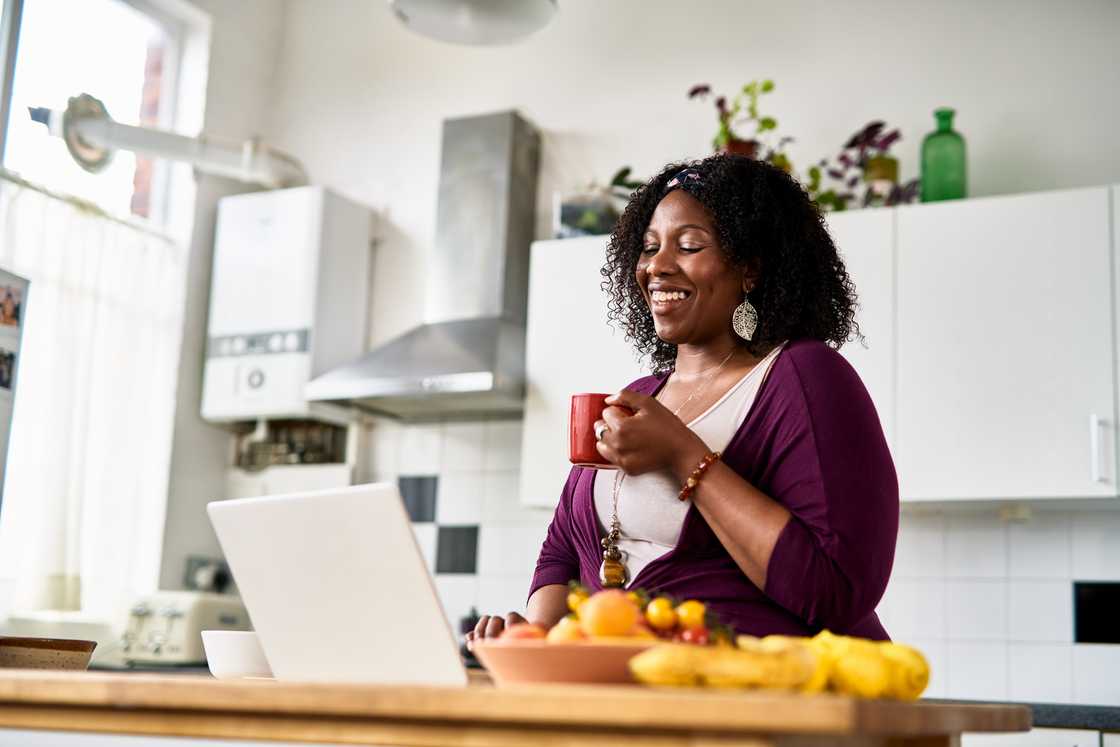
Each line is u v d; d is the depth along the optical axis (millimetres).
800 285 1597
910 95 3574
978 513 3297
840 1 3723
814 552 1300
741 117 3785
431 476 4066
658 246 1603
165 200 4305
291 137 4543
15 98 3777
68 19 3980
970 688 3219
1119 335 2906
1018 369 2984
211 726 1046
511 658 1055
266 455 4273
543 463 3516
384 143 4387
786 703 825
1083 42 3398
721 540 1354
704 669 961
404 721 977
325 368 4051
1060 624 3166
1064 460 2906
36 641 1620
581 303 3557
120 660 3768
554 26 4152
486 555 3934
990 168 3428
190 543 4176
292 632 1229
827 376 1411
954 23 3562
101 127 3889
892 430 3074
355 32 4523
